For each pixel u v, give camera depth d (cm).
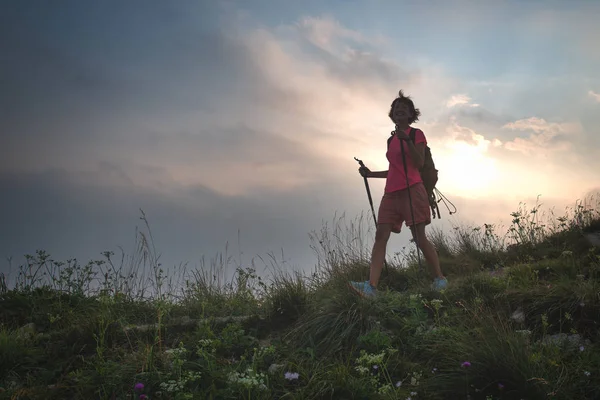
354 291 489
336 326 455
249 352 441
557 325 436
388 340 423
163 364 405
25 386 397
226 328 471
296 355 431
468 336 405
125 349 452
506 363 359
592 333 416
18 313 552
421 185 556
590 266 554
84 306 573
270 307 534
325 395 365
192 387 376
